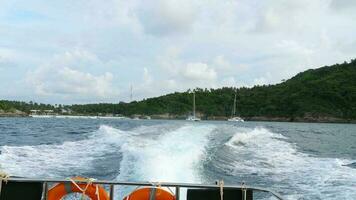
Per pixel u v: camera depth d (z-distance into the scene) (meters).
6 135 26.39
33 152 14.68
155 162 9.95
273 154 15.59
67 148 16.14
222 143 16.59
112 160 12.02
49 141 20.64
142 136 18.48
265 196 7.73
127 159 11.06
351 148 23.42
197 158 11.30
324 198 8.46
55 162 12.09
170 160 10.36
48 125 45.53
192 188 4.13
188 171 9.37
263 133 27.91
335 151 20.67
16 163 11.97
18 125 45.34
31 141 20.91
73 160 12.47
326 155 17.89
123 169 9.75
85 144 17.83
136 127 30.86
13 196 4.06
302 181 10.16
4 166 11.37
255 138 22.36
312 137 32.91
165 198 4.11
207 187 4.02
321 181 10.22
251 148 17.09
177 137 17.39
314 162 14.25
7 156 13.45
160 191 4.12
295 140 26.19
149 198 4.09
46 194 4.16
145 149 12.36
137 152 11.85
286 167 12.42
